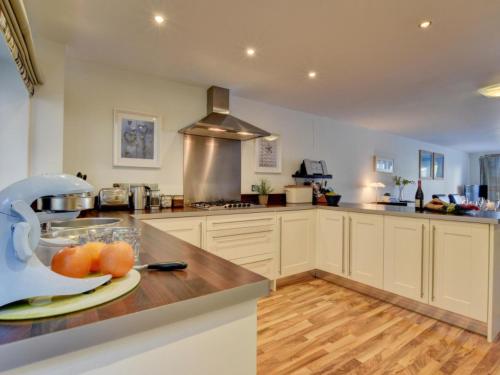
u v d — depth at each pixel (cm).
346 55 233
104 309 56
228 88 314
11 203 54
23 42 127
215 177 326
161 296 64
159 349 60
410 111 403
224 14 180
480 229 199
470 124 484
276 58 240
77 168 246
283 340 196
